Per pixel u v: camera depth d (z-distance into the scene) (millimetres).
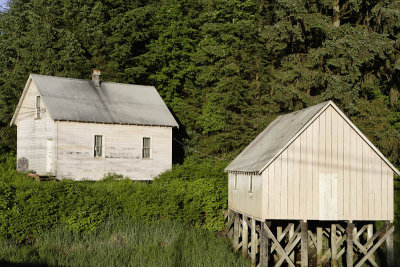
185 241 23797
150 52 45500
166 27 45938
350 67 32344
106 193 24531
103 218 23656
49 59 40406
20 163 33375
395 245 24797
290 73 33812
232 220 25625
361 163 20469
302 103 34969
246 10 40938
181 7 47344
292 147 20016
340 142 20375
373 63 36156
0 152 37438
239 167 23219
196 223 26562
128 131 32094
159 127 33438
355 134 20531
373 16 33500
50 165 30219
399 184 34906
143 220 24906
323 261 23422
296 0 33469
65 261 19531
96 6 44219
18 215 21453
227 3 40656
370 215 20391
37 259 19562
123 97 34469
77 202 23094
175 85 44969
